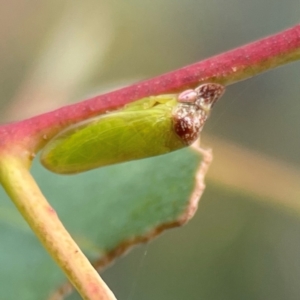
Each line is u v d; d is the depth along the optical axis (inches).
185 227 5.8
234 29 7.0
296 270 5.7
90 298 3.2
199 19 7.0
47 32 6.6
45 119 3.5
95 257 4.0
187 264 5.6
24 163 3.4
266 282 5.7
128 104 3.5
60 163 3.5
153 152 3.4
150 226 4.0
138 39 6.8
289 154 6.1
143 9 6.9
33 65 6.4
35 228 3.3
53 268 4.0
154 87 3.5
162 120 3.4
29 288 4.0
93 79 6.5
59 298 4.0
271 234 5.9
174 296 5.4
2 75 6.3
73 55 6.5
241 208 5.8
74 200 4.1
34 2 6.6
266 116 6.4
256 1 7.0
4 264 4.0
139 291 5.4
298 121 6.4
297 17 6.9
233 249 5.8
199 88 3.4
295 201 5.8
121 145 3.4
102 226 4.0
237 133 6.2
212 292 5.6
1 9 6.5
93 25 6.7
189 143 3.4
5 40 6.5
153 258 5.6
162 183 4.1
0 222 4.0
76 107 3.5
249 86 6.5
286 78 6.5
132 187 4.1
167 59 6.8
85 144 3.5
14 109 6.2
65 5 6.7
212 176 5.8
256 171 5.9
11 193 3.4
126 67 6.7
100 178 4.1
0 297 3.9
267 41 3.5
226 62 3.5
